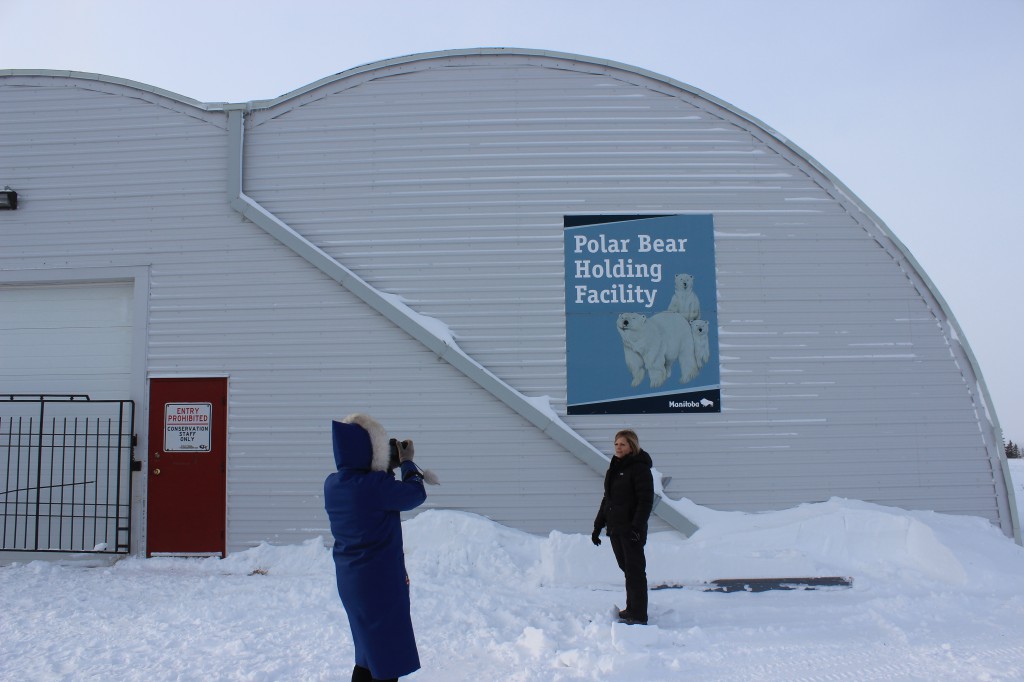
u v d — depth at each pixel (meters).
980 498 9.09
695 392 9.21
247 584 8.02
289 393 9.34
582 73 9.68
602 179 9.52
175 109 9.81
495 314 9.34
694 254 9.41
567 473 9.09
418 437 9.20
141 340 9.52
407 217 9.53
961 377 9.27
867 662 5.40
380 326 9.37
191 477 9.30
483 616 6.66
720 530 8.68
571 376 9.22
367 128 9.70
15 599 7.41
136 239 9.67
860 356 9.28
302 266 9.49
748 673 5.20
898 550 8.12
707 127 9.60
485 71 9.71
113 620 6.68
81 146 9.85
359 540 4.32
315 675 5.17
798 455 9.14
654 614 6.84
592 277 9.36
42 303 9.93
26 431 9.66
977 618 6.50
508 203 9.50
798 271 9.40
